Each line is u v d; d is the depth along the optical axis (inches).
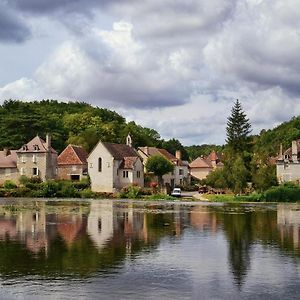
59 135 6200.8
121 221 1929.1
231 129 5255.9
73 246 1285.7
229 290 862.5
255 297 820.0
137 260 1104.2
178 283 905.5
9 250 1218.0
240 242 1378.0
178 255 1168.2
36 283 897.5
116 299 805.9
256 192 4119.1
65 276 948.6
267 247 1291.8
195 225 1802.4
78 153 5103.3
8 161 4963.1
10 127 5846.5
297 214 2329.0
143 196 4170.8
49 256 1140.5
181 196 4347.9
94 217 2094.0
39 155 4869.6
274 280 932.0
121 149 4869.6
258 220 2004.2
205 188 5128.0
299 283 912.3
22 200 3570.4
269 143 6850.4
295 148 4879.4
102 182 4618.6
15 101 6338.6
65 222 1865.2
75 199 3890.3
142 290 857.5
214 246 1304.1
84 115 7106.3
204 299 809.5
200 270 1009.5
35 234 1510.8
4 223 1807.3
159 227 1728.6
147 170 5068.9
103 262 1080.2
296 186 3932.1
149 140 7480.3
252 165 4387.3
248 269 1021.8
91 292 842.8
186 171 6205.7
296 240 1418.6
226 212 2450.8
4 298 808.3
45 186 4247.0
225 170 4362.7
